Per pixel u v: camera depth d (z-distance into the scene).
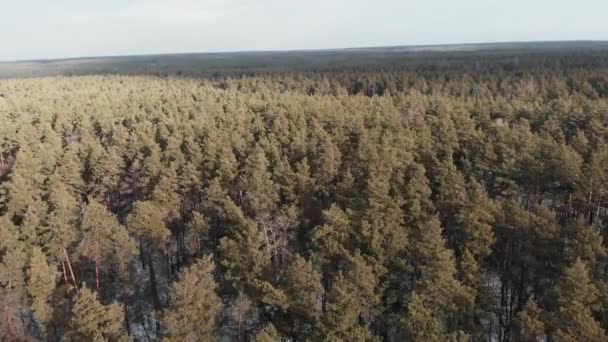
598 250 35.03
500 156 55.25
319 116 77.38
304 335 35.91
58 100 116.31
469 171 53.19
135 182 61.94
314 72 185.75
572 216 49.62
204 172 58.69
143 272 51.81
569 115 73.31
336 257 40.03
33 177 56.53
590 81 120.75
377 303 34.94
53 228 41.81
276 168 53.50
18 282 37.09
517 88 114.56
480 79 131.12
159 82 164.75
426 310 31.75
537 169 49.84
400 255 39.03
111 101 112.62
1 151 76.88
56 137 76.00
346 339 31.06
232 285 37.91
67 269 44.31
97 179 60.81
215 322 36.06
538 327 30.50
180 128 76.00
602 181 44.66
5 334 35.81
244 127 76.25
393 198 43.81
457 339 30.69
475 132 64.19
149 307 45.50
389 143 59.38
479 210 39.25
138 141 67.88
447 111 75.44
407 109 88.50
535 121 75.75
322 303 40.78
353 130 68.25
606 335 29.95
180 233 53.53
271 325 32.84
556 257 37.69
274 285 37.62
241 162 61.94
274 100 101.31
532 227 38.50
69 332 33.97
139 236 46.88
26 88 151.00
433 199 51.56
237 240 42.72
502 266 41.84
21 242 41.69
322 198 57.25
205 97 116.44
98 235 40.34
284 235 45.94
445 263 33.19
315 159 57.56
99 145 65.69
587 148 56.72
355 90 146.62
